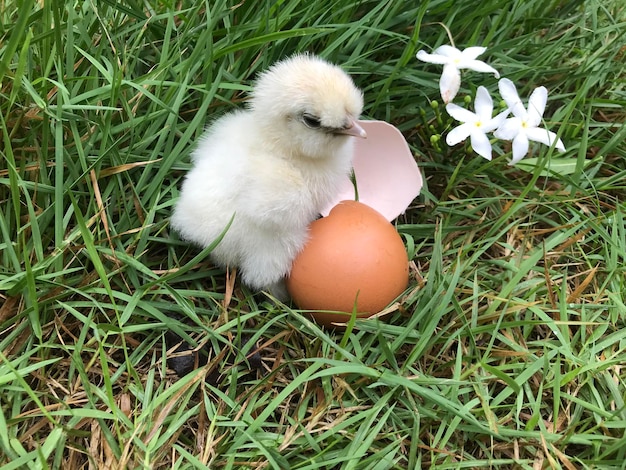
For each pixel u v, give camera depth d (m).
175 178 0.21
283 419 0.18
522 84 0.26
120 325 0.17
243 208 0.18
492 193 0.24
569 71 0.26
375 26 0.23
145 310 0.19
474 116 0.21
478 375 0.18
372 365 0.18
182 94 0.20
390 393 0.17
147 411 0.17
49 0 0.19
